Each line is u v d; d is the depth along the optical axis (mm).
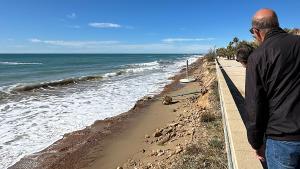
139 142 12898
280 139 2848
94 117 18141
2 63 103500
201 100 18297
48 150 12812
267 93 2895
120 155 11641
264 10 3057
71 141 13828
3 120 17516
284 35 2924
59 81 36219
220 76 18109
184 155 8609
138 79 40562
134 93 27438
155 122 16219
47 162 11594
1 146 13227
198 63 78312
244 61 4613
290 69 2795
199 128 11391
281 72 2795
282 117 2812
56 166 11211
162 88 30500
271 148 2941
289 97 2799
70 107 21125
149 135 13664
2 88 31734
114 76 45938
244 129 6465
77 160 11602
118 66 80500
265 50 2873
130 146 12523
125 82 37000
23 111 19906
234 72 25562
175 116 17031
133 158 11047
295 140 2779
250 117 2953
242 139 5809
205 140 9375
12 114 19062
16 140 14008
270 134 2941
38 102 23297
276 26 3000
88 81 38812
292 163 2848
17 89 30469
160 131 13578
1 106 21672
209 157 7766
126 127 15562
